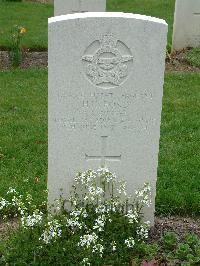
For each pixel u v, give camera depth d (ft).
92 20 6.49
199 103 11.96
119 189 7.27
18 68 14.12
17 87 12.60
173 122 10.83
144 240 7.20
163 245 7.07
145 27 6.55
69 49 6.59
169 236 7.09
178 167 9.04
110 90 6.81
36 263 6.53
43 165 9.10
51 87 6.75
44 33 17.49
